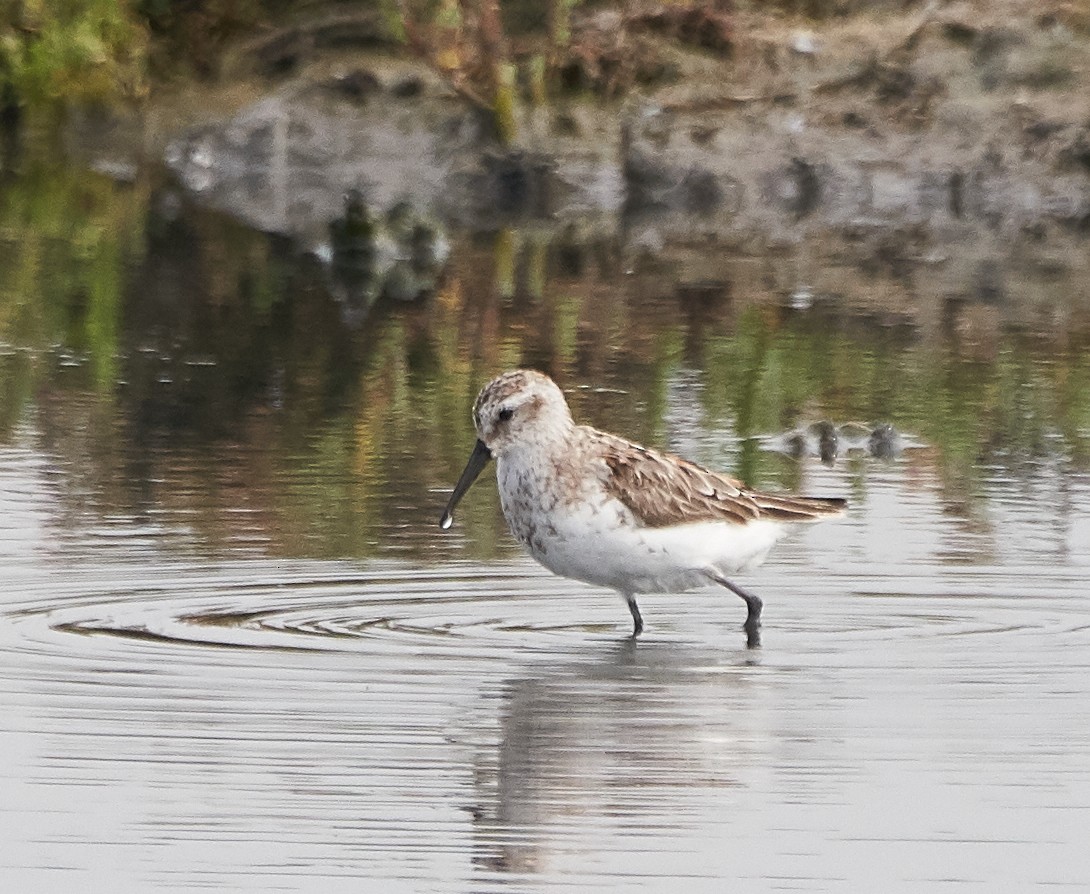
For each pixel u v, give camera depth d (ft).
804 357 65.62
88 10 110.42
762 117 100.58
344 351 66.33
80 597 39.96
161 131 109.50
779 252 87.35
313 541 44.65
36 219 94.07
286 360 65.00
